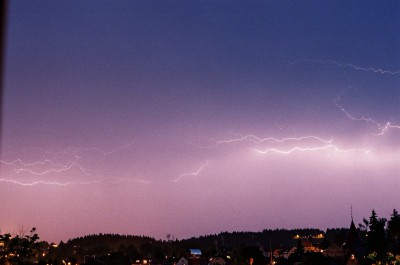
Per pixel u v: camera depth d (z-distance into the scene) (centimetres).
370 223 6806
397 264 5481
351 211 9725
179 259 13262
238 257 10319
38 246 3684
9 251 3566
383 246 6569
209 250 15038
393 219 7156
